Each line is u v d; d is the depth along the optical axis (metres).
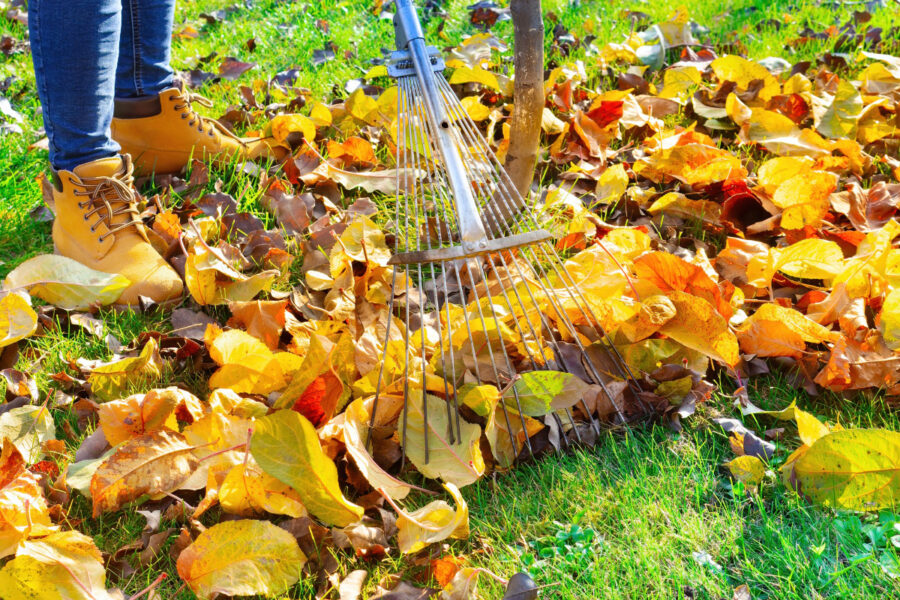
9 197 2.68
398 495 1.57
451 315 2.01
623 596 1.44
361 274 2.30
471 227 1.87
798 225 2.39
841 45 3.87
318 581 1.48
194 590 1.40
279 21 4.39
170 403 1.67
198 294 2.16
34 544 1.37
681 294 1.83
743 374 1.97
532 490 1.69
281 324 2.01
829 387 1.87
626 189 2.71
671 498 1.64
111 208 2.26
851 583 1.44
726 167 2.62
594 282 2.02
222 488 1.53
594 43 3.86
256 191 2.77
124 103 2.68
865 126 3.02
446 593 1.39
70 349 2.07
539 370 1.83
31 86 3.52
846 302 1.98
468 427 1.68
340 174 2.73
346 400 1.77
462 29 4.25
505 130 2.99
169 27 2.69
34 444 1.75
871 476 1.55
